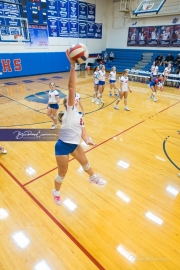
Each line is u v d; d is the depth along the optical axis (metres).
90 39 17.08
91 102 8.38
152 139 5.24
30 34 13.12
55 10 13.84
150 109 7.61
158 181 3.65
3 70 12.63
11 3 11.54
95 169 3.96
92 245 2.45
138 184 3.56
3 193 3.28
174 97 9.36
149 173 3.87
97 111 7.29
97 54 18.22
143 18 15.28
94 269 2.18
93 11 16.36
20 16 12.23
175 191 3.41
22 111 7.15
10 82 11.96
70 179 3.65
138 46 16.34
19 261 2.25
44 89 10.41
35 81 12.41
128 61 16.27
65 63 16.14
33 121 6.27
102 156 4.41
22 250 2.37
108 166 4.07
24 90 10.14
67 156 2.26
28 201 3.12
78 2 15.01
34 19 12.97
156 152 4.62
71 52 1.79
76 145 2.26
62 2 14.02
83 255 2.33
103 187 3.47
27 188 3.40
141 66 15.12
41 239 2.51
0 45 12.02
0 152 4.50
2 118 6.47
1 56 12.27
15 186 3.44
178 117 6.82
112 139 5.19
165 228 2.71
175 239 2.55
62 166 2.30
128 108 7.50
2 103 8.02
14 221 2.77
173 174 3.85
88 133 5.50
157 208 3.04
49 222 2.76
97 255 2.33
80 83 12.09
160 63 13.87
